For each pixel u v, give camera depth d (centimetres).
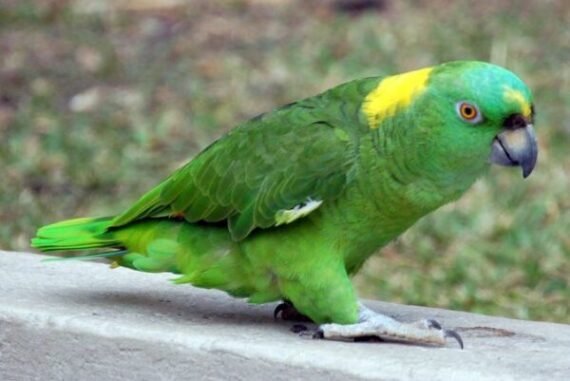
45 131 1889
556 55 2158
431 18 2380
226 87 2066
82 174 1728
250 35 2339
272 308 990
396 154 865
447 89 853
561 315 1335
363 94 897
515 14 2403
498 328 961
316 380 844
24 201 1641
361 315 887
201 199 913
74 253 1310
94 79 2125
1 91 2077
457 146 856
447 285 1421
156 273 1067
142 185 1698
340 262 891
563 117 1884
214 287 930
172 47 2291
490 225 1551
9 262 1097
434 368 823
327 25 2366
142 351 897
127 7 2494
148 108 1989
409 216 890
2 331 941
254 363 862
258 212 888
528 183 1675
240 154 908
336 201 879
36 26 2400
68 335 920
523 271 1438
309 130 891
